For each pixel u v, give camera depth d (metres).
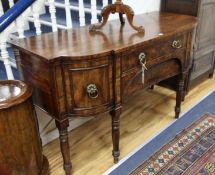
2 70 2.05
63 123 1.34
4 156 1.27
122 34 1.54
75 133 2.01
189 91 2.53
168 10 2.26
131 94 1.51
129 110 2.27
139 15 2.06
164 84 2.59
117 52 1.28
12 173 1.33
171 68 1.78
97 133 2.00
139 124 2.07
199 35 2.26
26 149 1.34
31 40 1.46
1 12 2.29
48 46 1.34
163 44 1.57
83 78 1.27
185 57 1.83
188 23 1.75
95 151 1.80
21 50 1.35
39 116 1.77
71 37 1.51
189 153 1.73
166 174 1.57
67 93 1.28
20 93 1.27
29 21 2.15
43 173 1.50
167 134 1.94
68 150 1.45
